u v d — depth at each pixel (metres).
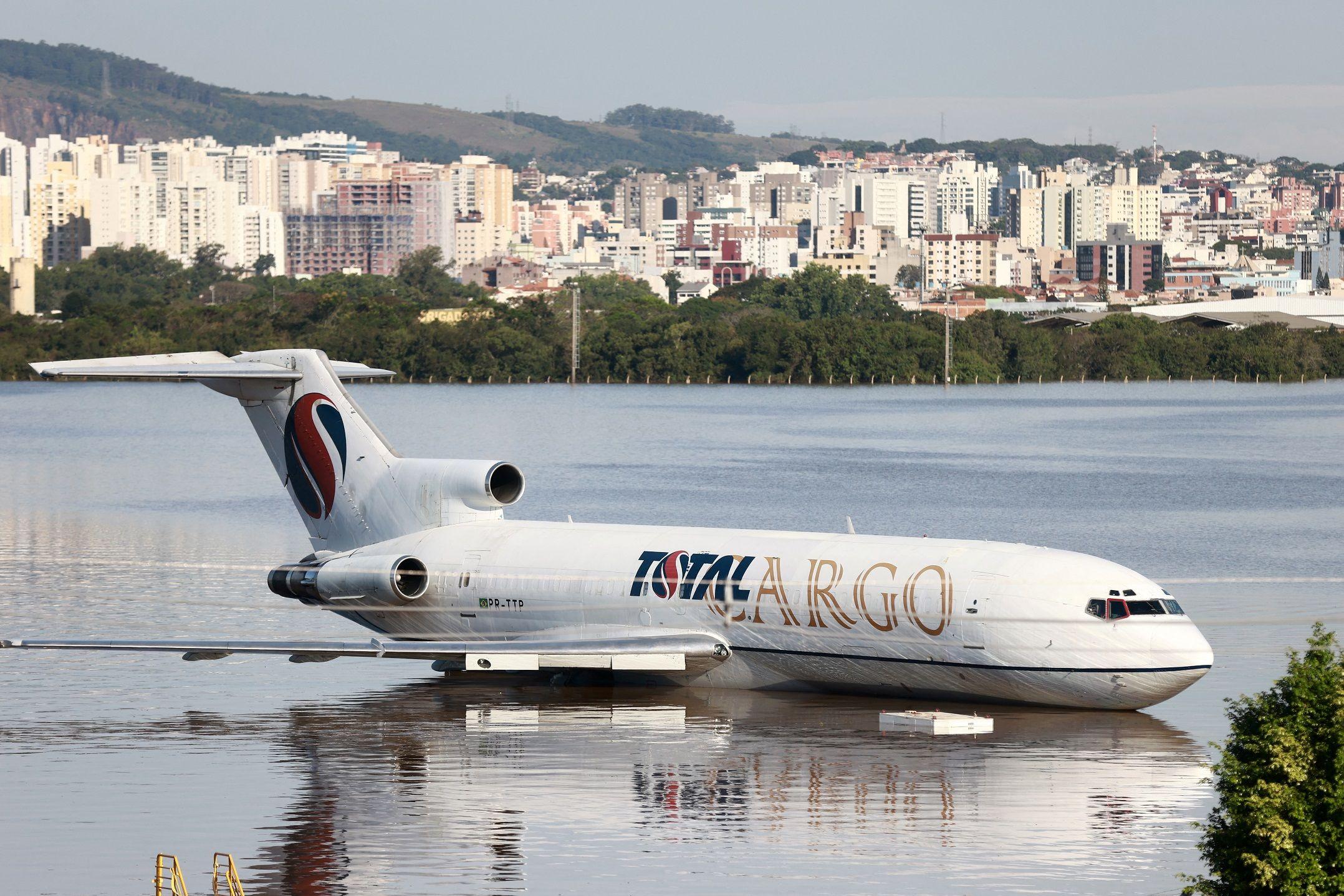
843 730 135.25
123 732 138.00
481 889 97.94
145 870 102.00
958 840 106.06
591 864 102.06
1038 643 134.25
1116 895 96.06
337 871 101.19
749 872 100.44
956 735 132.88
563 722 139.50
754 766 124.06
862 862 102.00
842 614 139.75
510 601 153.38
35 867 102.62
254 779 122.06
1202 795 115.62
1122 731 133.38
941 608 136.50
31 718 143.50
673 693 150.75
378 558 157.12
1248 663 165.12
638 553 150.25
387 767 125.44
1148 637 133.62
